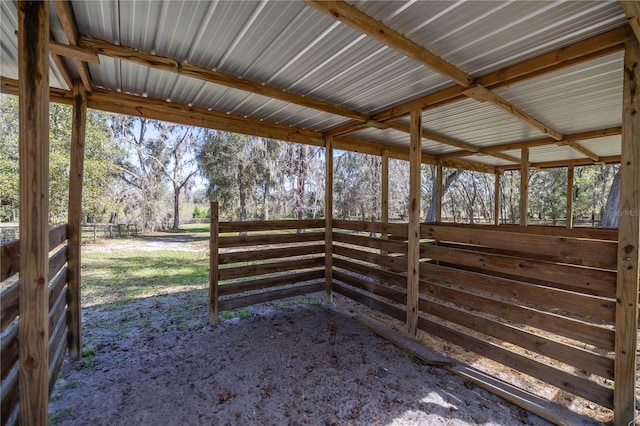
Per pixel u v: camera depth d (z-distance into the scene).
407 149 5.32
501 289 2.36
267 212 12.39
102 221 13.33
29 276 1.34
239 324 3.34
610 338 1.79
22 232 1.33
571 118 3.39
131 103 2.76
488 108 3.11
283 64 2.16
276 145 12.09
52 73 2.28
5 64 2.15
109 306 3.92
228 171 12.09
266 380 2.23
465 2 1.46
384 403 1.98
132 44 1.92
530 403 1.94
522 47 1.89
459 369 2.36
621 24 1.64
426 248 2.90
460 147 4.76
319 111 3.20
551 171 15.47
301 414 1.86
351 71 2.27
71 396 2.00
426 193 17.22
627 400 1.70
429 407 1.94
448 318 2.71
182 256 8.19
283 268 3.95
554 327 2.06
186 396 2.03
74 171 2.46
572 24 1.64
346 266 4.01
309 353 2.66
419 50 1.86
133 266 6.77
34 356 1.36
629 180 1.67
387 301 4.32
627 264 1.69
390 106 3.06
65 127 8.23
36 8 1.31
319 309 3.90
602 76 2.29
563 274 2.00
